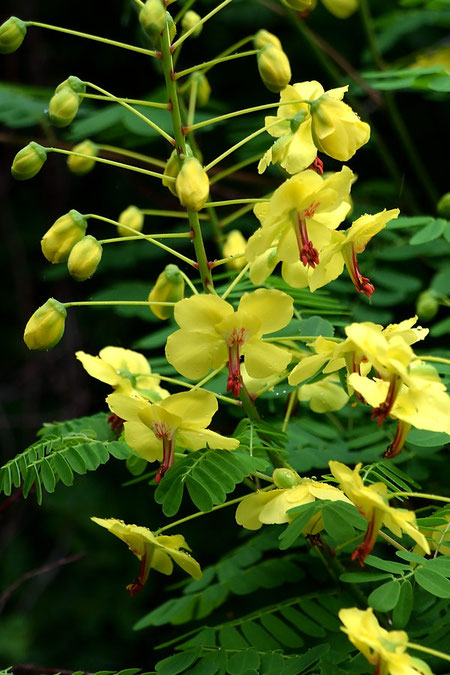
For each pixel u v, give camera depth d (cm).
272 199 49
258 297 48
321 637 52
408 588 47
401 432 48
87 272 51
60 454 50
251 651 50
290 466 53
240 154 70
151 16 50
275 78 51
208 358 49
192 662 50
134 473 53
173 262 75
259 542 57
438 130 77
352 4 68
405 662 45
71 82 51
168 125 65
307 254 49
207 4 79
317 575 55
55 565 62
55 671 55
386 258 62
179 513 84
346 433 57
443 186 77
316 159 51
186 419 48
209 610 57
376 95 69
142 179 85
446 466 56
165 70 50
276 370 49
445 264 63
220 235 65
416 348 66
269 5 71
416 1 70
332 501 48
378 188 68
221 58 51
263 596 65
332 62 80
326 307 58
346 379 50
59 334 51
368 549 47
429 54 67
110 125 65
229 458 49
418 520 49
